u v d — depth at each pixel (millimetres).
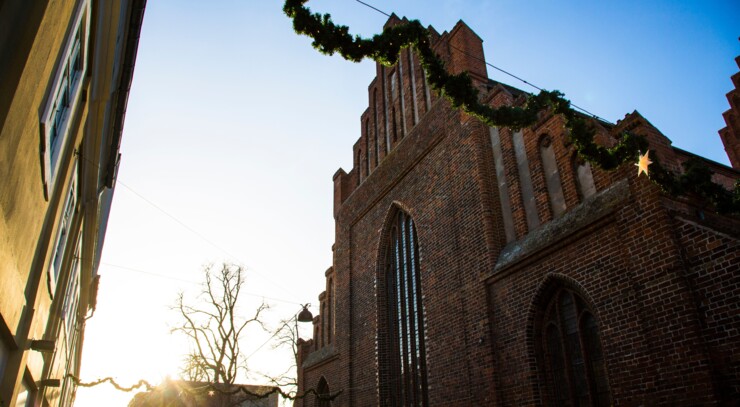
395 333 15578
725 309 6578
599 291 8477
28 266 4039
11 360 4254
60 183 5145
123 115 7953
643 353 7539
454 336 11953
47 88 3674
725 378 6434
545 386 9445
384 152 18375
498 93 12117
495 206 11805
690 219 7316
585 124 7348
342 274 19719
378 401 15242
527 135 11258
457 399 11438
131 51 6773
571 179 9859
